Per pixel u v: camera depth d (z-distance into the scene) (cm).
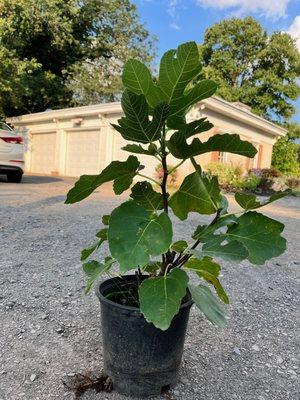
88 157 1354
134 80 128
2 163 827
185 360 181
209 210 142
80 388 154
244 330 218
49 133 1502
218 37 2302
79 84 1803
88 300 240
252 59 2280
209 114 1105
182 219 151
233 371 176
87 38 1872
